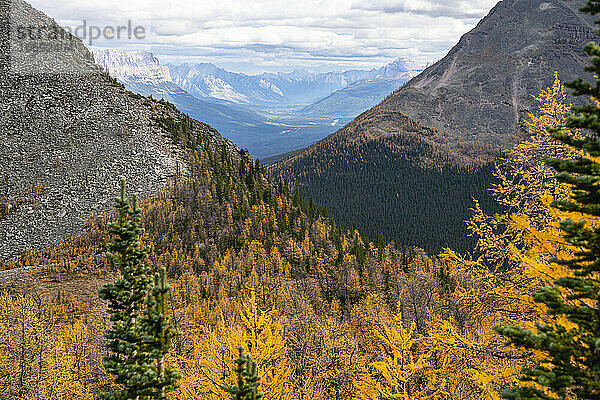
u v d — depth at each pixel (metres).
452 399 19.03
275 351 19.42
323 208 152.88
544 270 10.95
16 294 87.75
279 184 162.75
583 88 9.48
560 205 9.69
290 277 94.38
